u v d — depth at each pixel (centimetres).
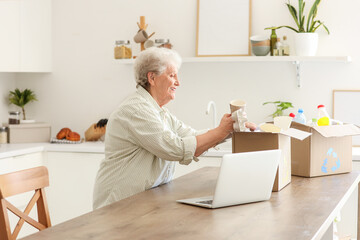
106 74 435
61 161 394
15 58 410
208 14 401
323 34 381
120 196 225
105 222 159
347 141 252
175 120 260
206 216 167
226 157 173
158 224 157
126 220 161
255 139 213
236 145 218
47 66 443
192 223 158
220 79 405
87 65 439
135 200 191
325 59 359
